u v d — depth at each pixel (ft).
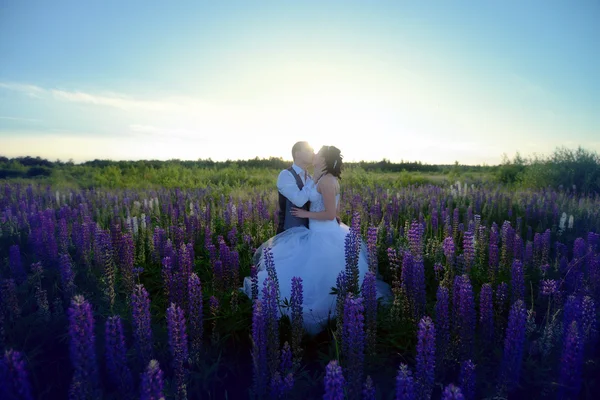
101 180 58.29
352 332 8.68
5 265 18.02
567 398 8.71
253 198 35.65
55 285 15.01
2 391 6.79
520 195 37.55
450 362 10.83
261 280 15.61
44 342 11.98
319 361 11.50
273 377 9.05
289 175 16.98
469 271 15.81
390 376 10.85
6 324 12.47
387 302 14.44
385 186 51.88
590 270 14.03
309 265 15.07
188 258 13.32
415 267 12.48
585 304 10.24
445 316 10.43
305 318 13.73
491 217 30.96
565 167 51.44
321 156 16.10
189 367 10.87
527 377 10.14
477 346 11.44
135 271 14.85
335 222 16.69
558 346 10.80
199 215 26.63
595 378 10.00
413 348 11.95
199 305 10.85
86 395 7.93
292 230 16.79
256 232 23.91
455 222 22.90
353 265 13.16
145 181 59.62
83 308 7.89
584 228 25.22
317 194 16.07
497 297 12.66
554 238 24.26
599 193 45.06
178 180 60.70
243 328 13.47
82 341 7.87
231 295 14.67
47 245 17.81
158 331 12.09
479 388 10.05
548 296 13.82
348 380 8.80
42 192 39.06
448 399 6.61
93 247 18.94
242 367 11.88
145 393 7.03
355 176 56.75
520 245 17.57
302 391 10.00
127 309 13.87
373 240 14.49
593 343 10.32
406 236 22.04
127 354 10.46
